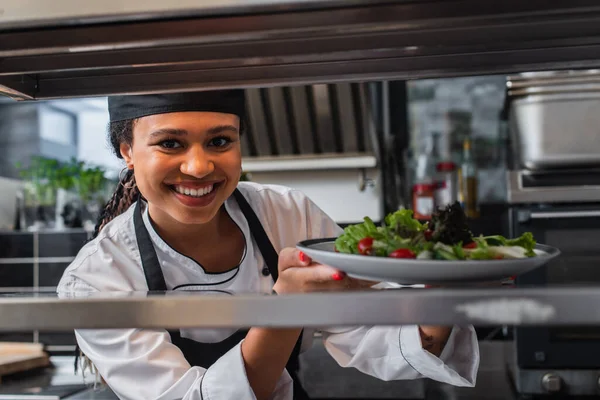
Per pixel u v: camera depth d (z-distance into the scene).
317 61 0.85
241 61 0.84
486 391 2.04
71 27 0.68
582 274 1.90
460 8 0.64
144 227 1.22
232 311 0.58
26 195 2.71
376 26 0.66
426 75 0.86
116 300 0.59
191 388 0.89
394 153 2.54
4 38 0.70
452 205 0.76
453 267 0.63
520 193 2.03
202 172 0.95
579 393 1.91
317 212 1.38
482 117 2.51
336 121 2.36
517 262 0.63
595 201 1.97
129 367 0.99
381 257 0.65
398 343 1.05
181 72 0.88
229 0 0.61
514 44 0.80
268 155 2.48
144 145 0.99
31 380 2.08
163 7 0.62
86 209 2.69
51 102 2.94
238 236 1.27
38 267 2.58
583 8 0.63
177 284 1.23
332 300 0.57
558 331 1.92
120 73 0.89
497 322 0.54
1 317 0.60
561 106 2.00
